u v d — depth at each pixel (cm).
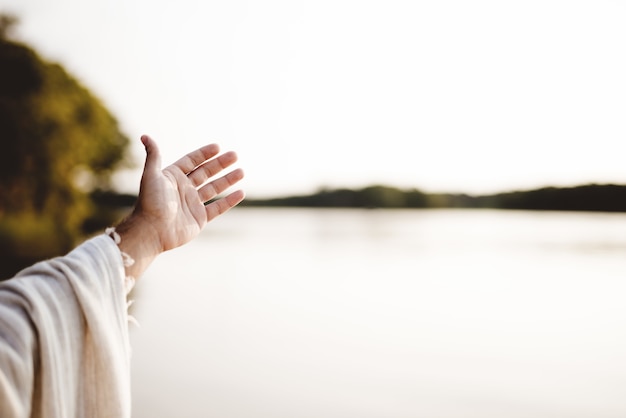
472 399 480
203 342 650
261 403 450
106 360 97
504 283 1217
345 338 705
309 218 6153
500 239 2545
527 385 517
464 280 1267
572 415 445
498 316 862
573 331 761
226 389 480
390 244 2362
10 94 1986
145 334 684
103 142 2664
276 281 1230
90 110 2392
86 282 97
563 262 1591
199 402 446
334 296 1044
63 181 2147
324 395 479
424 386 512
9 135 1967
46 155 2075
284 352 621
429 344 682
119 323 103
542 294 1070
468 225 4006
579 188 3538
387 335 725
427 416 432
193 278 1252
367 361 595
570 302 987
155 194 116
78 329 95
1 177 1952
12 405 79
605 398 485
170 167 130
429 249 2088
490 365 584
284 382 510
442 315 873
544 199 4894
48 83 2109
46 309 89
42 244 1794
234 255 1855
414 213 7375
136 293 1007
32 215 2050
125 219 116
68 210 2180
